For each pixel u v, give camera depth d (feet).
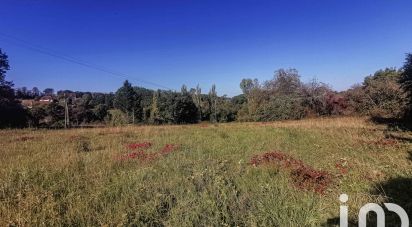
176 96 191.72
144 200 20.75
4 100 142.20
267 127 74.74
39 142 50.60
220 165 29.43
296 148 40.24
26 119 145.48
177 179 24.70
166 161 32.68
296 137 51.26
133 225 17.34
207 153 37.99
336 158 31.96
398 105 95.35
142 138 57.41
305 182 23.43
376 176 23.93
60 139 55.06
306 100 147.02
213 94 218.18
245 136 54.70
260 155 33.24
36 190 22.22
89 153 38.34
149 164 31.53
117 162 32.17
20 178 25.20
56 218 17.42
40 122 162.20
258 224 17.13
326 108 142.20
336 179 24.29
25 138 57.67
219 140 49.55
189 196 20.67
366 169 26.11
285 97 153.79
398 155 31.55
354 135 49.06
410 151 33.60
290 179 24.32
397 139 43.32
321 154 35.40
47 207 18.67
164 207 19.86
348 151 36.22
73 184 24.16
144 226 17.03
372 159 30.89
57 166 30.01
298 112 144.97
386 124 73.61
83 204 19.74
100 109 211.61
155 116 188.34
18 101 151.74
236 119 199.00
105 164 31.12
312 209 18.74
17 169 28.27
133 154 36.11
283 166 28.12
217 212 17.97
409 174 23.89
